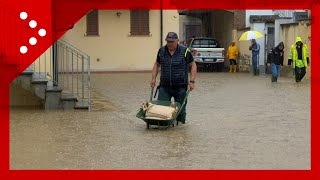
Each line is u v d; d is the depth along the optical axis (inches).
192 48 1488.7
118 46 1380.4
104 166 358.6
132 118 576.7
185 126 526.0
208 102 731.4
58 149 413.4
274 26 1380.4
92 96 766.5
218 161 373.4
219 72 1445.6
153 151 406.9
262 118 576.7
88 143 437.7
